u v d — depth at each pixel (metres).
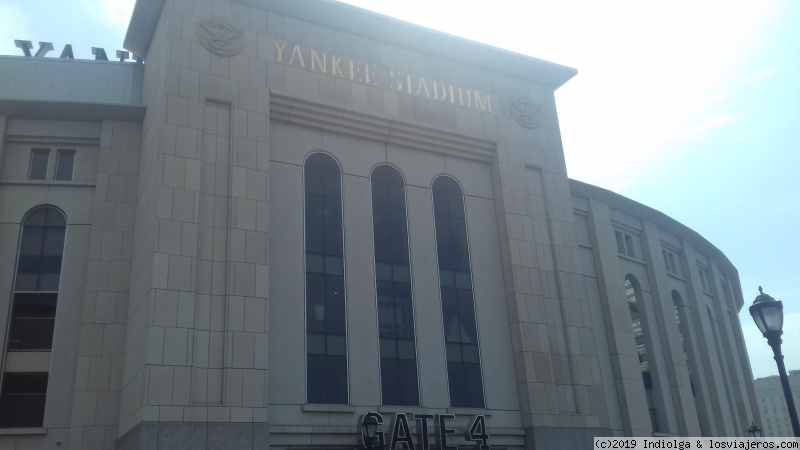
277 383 24.70
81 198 27.58
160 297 23.02
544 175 33.62
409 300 28.67
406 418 25.23
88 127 28.48
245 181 26.00
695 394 40.78
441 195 31.38
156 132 25.84
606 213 38.94
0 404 24.73
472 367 28.81
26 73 30.14
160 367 22.25
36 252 26.78
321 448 24.59
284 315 25.75
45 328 25.94
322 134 29.38
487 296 30.42
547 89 36.06
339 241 28.09
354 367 26.33
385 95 30.89
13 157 27.69
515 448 28.16
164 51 26.77
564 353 30.39
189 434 21.95
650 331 38.72
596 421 29.66
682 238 45.34
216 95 26.75
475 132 32.50
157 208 24.06
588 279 36.56
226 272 24.48
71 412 24.39
